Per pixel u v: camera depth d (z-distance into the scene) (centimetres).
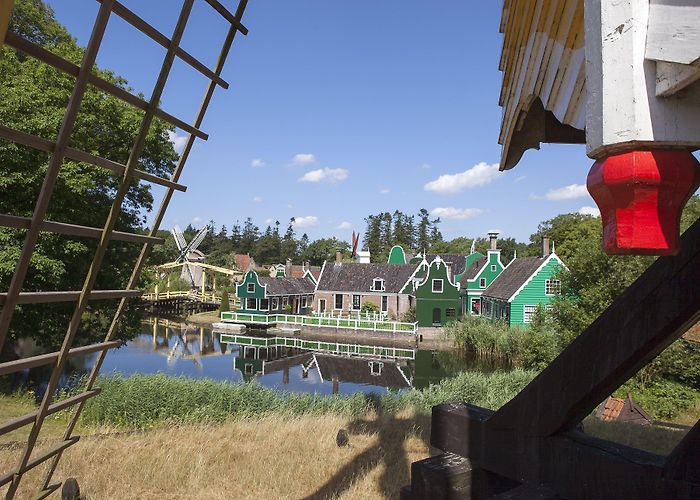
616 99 122
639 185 120
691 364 1406
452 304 4069
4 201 1207
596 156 133
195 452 620
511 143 281
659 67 118
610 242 128
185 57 226
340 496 504
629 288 213
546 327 2095
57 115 1177
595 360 221
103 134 1398
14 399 1221
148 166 1617
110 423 988
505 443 259
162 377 1206
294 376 2586
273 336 4094
